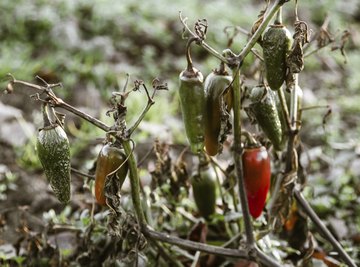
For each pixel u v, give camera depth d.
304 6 2.79
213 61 2.20
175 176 1.19
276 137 1.06
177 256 1.21
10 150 1.67
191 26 2.43
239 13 2.61
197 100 0.99
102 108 1.92
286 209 1.10
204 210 1.21
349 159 1.57
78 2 2.44
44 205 1.47
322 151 1.71
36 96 0.99
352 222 1.42
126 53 2.26
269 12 0.98
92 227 1.16
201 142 1.01
